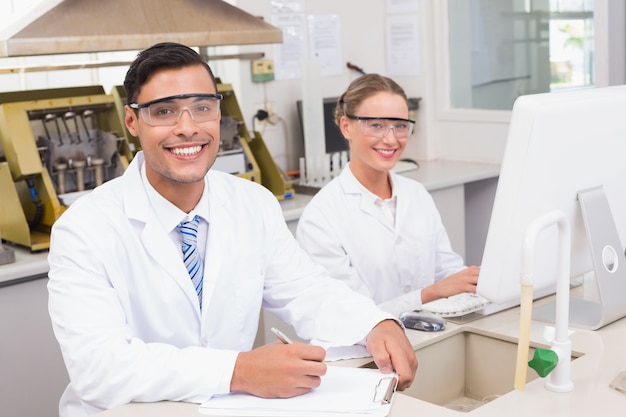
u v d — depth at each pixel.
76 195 2.75
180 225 1.64
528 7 3.72
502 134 3.86
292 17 3.76
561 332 1.34
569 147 1.49
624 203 1.67
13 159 2.70
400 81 4.18
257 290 1.75
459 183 3.57
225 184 1.78
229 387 1.38
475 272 1.94
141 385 1.38
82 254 1.53
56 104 2.78
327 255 2.17
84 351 1.43
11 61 3.30
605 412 1.26
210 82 1.56
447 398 1.71
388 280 2.24
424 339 1.65
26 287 2.48
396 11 4.11
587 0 3.53
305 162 3.62
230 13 2.98
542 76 3.72
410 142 4.19
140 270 1.60
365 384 1.42
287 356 1.38
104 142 2.87
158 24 2.74
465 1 3.93
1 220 2.73
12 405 2.48
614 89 1.63
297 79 3.82
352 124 2.20
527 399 1.32
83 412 1.60
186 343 1.65
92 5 2.64
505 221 1.45
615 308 1.61
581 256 1.61
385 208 2.27
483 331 1.68
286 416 1.30
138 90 1.52
